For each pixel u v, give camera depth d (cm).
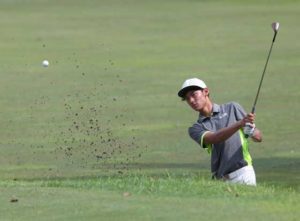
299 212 2484
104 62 10600
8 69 10131
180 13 15425
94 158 5803
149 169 5247
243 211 2491
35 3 17262
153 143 6347
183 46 11925
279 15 14775
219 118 3105
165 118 7394
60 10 16175
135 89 8825
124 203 2634
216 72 9831
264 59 10650
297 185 4319
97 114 7569
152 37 12800
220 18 14675
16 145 6362
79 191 2912
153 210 2512
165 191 2852
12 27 13962
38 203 2680
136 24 14212
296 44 11762
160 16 15125
